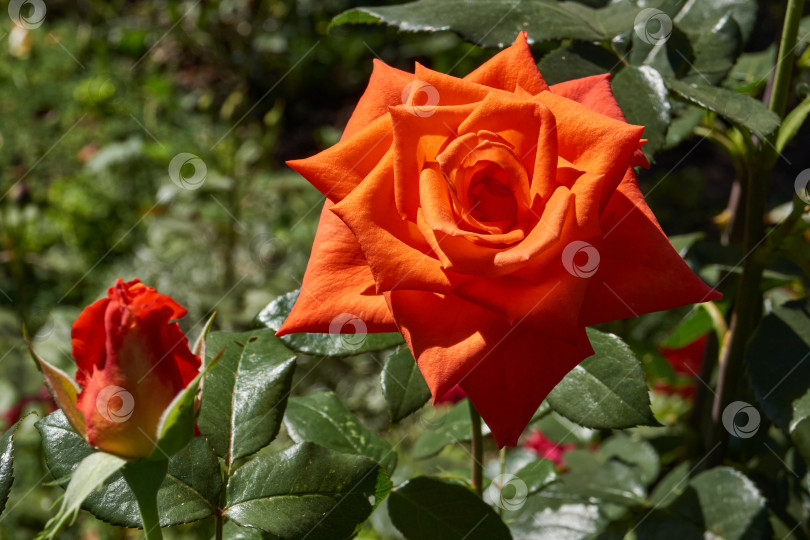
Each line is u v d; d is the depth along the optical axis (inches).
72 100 62.5
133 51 67.7
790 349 16.4
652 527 17.7
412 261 13.7
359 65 86.9
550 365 13.9
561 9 17.5
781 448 19.5
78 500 12.7
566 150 14.1
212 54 75.0
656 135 16.1
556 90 15.4
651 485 21.0
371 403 45.9
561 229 13.2
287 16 81.4
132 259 55.1
